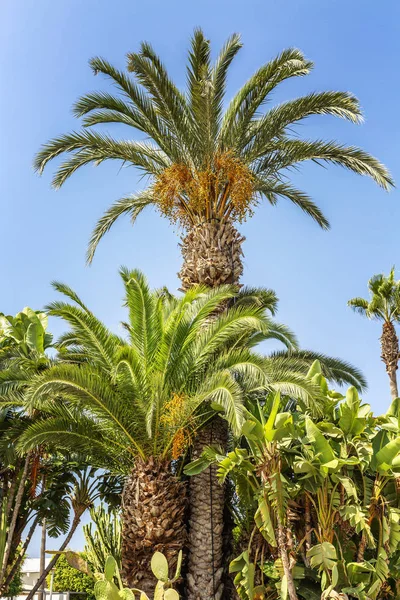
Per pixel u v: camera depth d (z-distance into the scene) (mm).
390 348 24312
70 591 29922
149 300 11773
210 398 11312
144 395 11281
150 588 11172
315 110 14758
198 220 14789
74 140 15227
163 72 14562
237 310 11750
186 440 11805
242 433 10914
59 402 12797
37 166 15195
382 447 12117
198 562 11891
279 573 10992
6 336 16375
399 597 11852
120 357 11016
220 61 15109
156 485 11641
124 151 15531
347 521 11586
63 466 16234
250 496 12211
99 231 17188
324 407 12445
